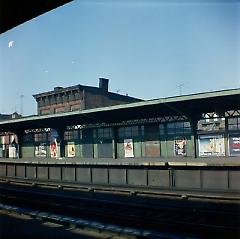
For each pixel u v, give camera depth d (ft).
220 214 36.91
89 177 69.56
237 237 30.40
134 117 111.04
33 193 60.39
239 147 93.40
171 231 33.60
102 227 33.01
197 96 81.05
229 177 52.31
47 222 37.42
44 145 147.13
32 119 121.49
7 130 149.89
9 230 34.30
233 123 95.04
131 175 62.95
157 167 59.67
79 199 50.80
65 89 181.68
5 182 85.05
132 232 31.14
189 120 97.71
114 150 120.78
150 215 39.83
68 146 137.49
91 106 181.06
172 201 46.39
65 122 126.52
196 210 39.42
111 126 122.11
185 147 106.32
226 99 81.56
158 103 87.97
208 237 30.76
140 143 117.08
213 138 97.86
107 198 50.62
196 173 55.52
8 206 45.42
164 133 111.34
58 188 69.00
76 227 34.83
